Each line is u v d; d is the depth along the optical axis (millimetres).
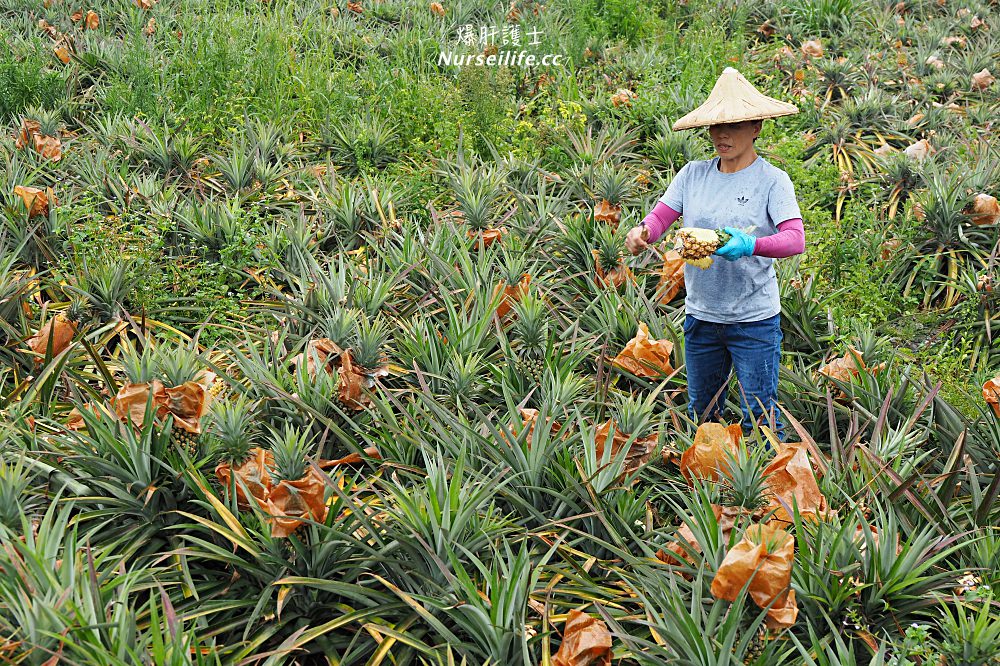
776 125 7980
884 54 11094
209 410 3457
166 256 5551
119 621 2561
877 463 3557
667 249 5562
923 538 2980
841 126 8539
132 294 5043
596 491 3432
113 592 2895
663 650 2781
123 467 3344
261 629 3041
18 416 3648
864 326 5086
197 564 3367
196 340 4246
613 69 9609
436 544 3064
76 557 2791
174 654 2432
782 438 4156
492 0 12266
